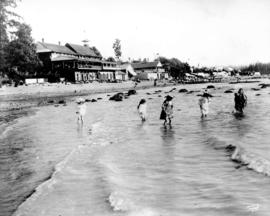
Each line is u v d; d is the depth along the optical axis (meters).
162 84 101.94
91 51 111.06
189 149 14.44
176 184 9.78
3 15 59.44
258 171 10.49
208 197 8.55
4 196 9.38
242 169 10.92
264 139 15.45
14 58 67.31
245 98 26.03
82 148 15.51
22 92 58.00
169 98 21.80
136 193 9.09
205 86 84.06
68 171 11.55
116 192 9.00
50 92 62.44
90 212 7.80
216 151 13.74
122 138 17.91
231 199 8.28
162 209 7.84
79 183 10.12
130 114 29.86
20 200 8.96
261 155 12.27
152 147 15.28
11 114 34.72
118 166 12.14
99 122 24.61
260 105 31.78
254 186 9.16
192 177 10.42
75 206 8.24
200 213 7.52
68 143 17.03
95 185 9.84
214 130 18.86
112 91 77.88
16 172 11.90
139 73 126.06
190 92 59.69
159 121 24.17
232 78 145.00
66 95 63.84
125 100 48.72
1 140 18.69
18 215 7.83
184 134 18.20
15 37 67.50
